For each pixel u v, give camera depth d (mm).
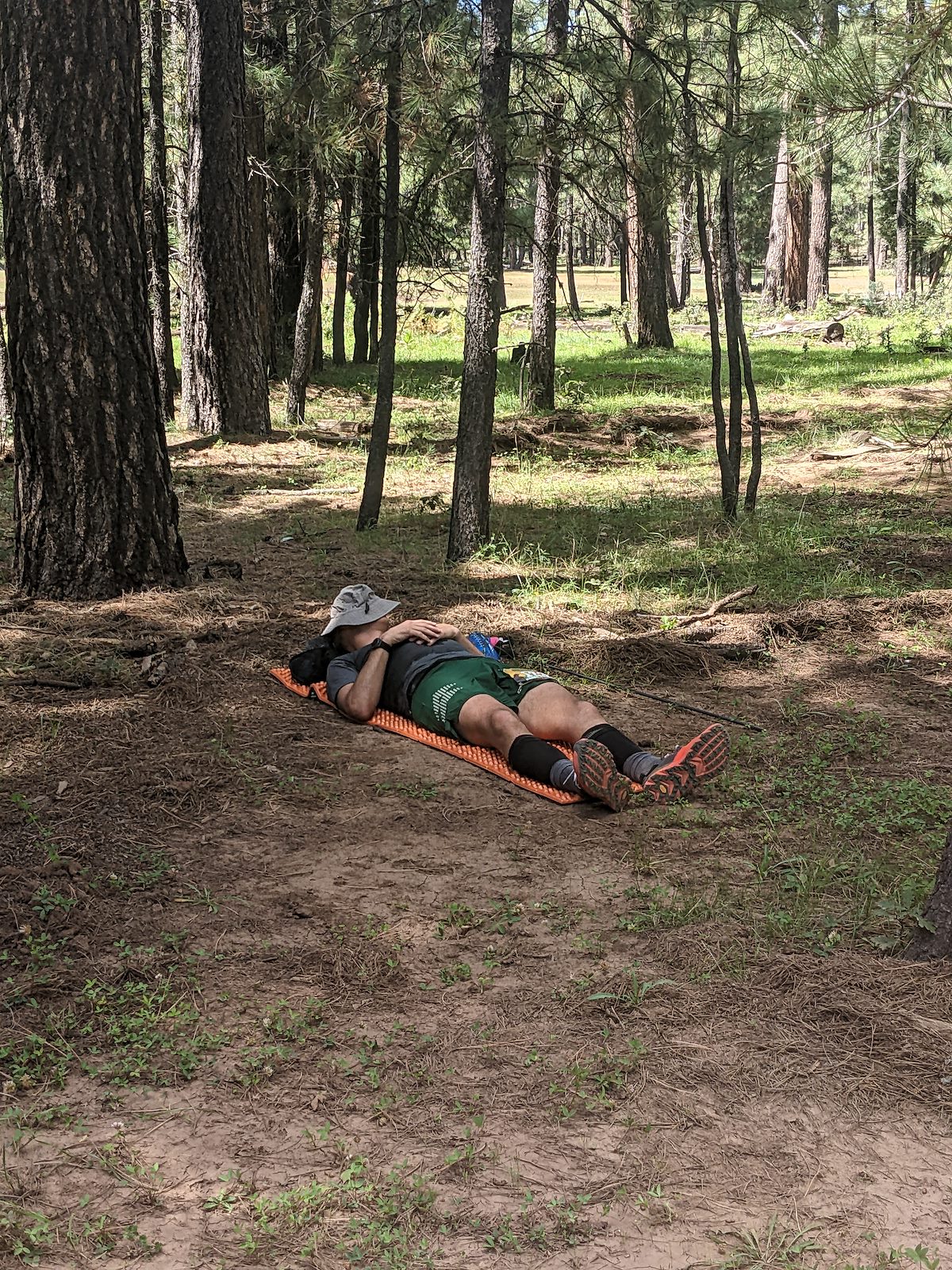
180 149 17609
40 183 7543
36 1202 2848
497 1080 3281
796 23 8789
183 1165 2975
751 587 8461
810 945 3889
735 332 10734
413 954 3967
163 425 8305
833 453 14625
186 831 4914
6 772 5344
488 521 9789
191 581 8602
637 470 14266
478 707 5676
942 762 5617
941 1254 2635
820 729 6098
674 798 5125
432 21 9562
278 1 15594
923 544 10008
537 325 18547
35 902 4230
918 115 6254
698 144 9719
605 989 3693
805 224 38906
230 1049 3455
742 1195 2836
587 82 9273
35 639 7148
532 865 4625
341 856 4723
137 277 7957
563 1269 2609
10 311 7836
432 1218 2768
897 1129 3062
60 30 7430
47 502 7996
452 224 10664
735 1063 3324
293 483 13492
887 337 27500
